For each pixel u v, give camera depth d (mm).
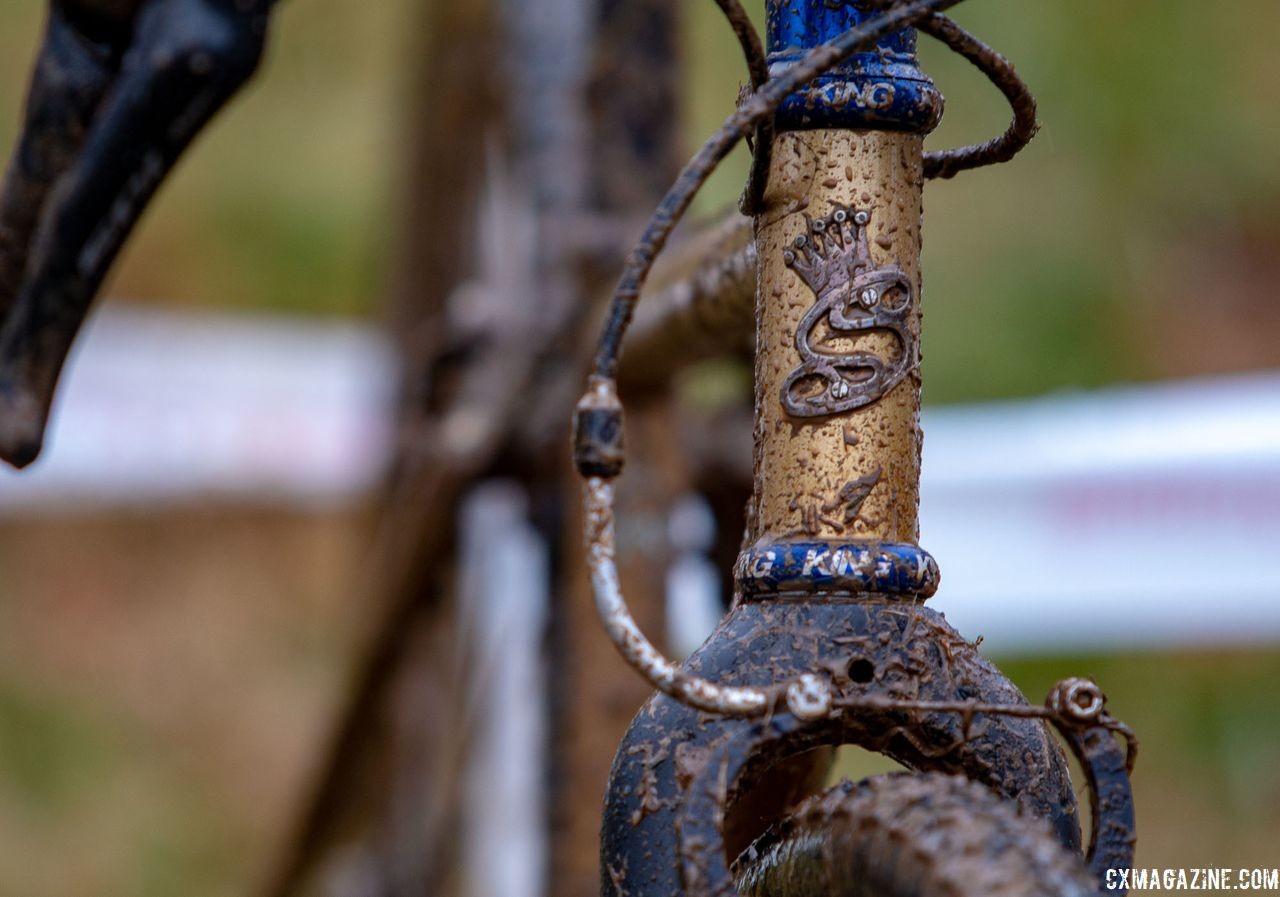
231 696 5340
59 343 1354
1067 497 3590
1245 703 4512
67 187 1338
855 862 1172
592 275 1723
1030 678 4629
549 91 1809
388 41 6836
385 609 2139
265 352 4840
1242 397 3654
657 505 1586
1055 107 5805
